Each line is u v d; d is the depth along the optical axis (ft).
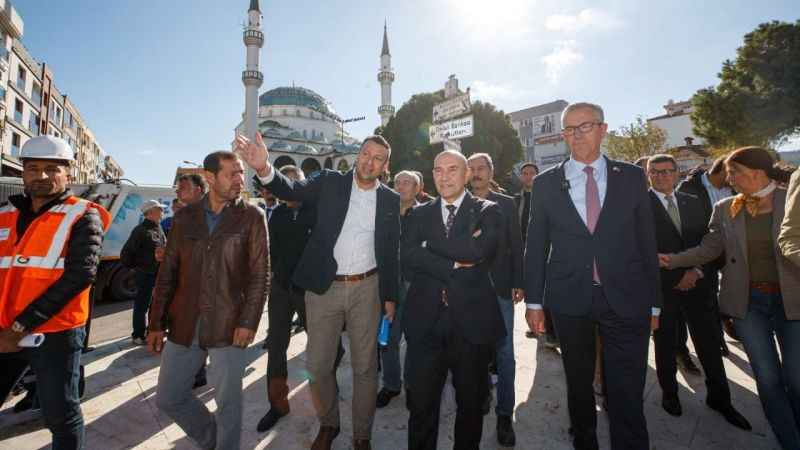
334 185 8.16
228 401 6.72
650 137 78.79
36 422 8.80
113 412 9.30
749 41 72.43
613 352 6.49
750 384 10.39
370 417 7.63
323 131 229.86
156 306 7.04
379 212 8.12
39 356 5.93
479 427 6.49
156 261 14.49
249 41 153.38
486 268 6.88
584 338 6.81
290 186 7.64
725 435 8.06
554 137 144.87
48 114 93.25
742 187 7.29
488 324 6.48
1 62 68.03
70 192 6.70
